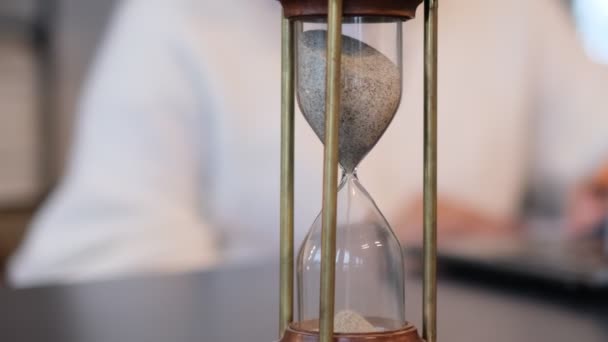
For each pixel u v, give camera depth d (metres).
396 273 0.56
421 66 1.39
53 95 2.28
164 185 1.28
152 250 1.23
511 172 1.60
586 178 1.56
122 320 0.75
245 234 1.35
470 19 1.58
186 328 0.72
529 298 0.83
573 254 0.94
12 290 0.86
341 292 0.55
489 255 0.93
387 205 1.35
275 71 1.34
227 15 1.34
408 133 1.39
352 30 0.55
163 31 1.31
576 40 1.75
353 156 0.56
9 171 2.23
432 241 0.56
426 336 0.56
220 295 0.84
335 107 0.51
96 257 1.23
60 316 0.76
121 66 1.31
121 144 1.28
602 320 0.75
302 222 1.27
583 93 1.68
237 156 1.32
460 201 1.54
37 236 1.27
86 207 1.25
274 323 0.74
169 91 1.30
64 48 2.27
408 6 0.53
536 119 1.68
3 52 2.21
